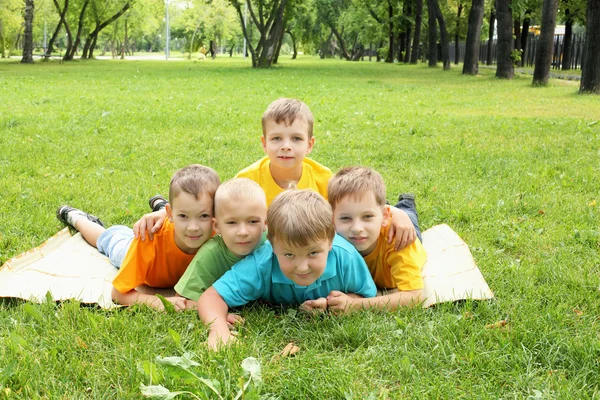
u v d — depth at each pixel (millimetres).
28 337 3168
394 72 32688
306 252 3244
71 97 15938
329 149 8867
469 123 11867
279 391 2738
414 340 3213
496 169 7605
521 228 5297
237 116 12383
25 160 7812
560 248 4809
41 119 11234
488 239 5082
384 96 17938
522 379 2855
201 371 2691
